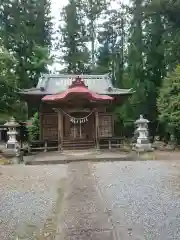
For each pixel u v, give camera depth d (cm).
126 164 1186
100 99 1756
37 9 3259
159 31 2700
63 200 659
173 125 1920
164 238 426
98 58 3678
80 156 1467
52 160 1330
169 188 735
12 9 3033
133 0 2881
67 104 1827
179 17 2522
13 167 1204
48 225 504
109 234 449
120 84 3259
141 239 425
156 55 2730
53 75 2142
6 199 676
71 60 3516
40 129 1911
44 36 3469
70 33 3450
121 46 3569
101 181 850
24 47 3067
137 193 693
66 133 1906
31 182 869
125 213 548
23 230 482
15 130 1483
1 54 1798
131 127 2806
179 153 1606
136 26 2817
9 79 1795
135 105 2714
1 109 1830
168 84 1983
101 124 1944
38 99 1944
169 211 549
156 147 1950
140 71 2752
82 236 445
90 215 544
